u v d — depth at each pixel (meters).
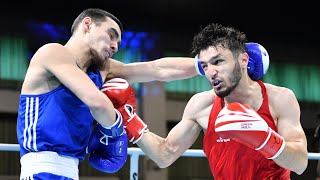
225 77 2.11
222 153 2.28
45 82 2.17
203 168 9.19
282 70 10.34
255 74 2.31
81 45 2.27
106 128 2.17
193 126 2.47
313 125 9.70
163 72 2.63
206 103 2.40
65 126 2.17
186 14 9.90
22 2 8.91
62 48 2.19
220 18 10.05
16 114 8.57
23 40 8.88
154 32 9.85
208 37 2.14
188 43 10.02
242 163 2.23
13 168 8.16
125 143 2.30
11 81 8.66
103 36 2.26
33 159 2.14
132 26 9.72
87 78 2.11
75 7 9.23
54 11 9.13
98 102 2.04
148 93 9.38
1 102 8.49
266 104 2.22
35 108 2.17
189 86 9.73
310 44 10.53
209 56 2.12
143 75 2.63
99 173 8.36
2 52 8.69
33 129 2.15
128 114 2.38
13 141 8.50
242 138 2.01
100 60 2.30
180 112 9.58
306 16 10.13
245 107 2.06
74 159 2.22
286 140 2.19
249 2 9.85
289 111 2.22
